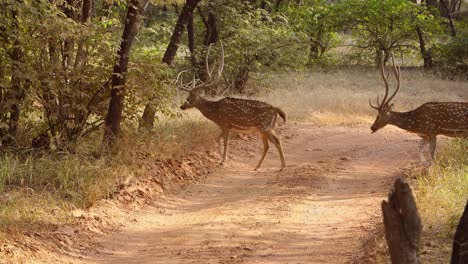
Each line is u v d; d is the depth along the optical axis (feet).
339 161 56.44
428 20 136.46
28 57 47.37
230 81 93.35
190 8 59.11
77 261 32.32
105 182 42.32
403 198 21.84
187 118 64.85
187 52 96.32
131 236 36.76
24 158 45.62
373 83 114.52
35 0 46.24
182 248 34.55
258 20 96.43
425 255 30.30
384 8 136.87
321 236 36.22
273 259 32.45
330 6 142.82
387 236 22.18
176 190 46.39
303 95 90.89
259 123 53.57
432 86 112.68
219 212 41.47
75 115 48.85
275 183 48.73
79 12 53.57
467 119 51.26
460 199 38.29
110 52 47.42
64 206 38.47
